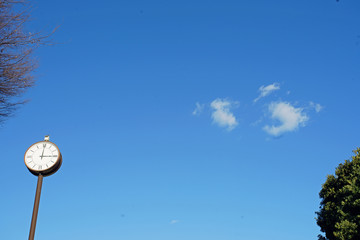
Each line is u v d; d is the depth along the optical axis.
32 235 10.37
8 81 8.58
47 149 11.34
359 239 19.19
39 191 10.99
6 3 8.49
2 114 8.73
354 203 19.30
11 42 8.57
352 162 21.33
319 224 22.91
